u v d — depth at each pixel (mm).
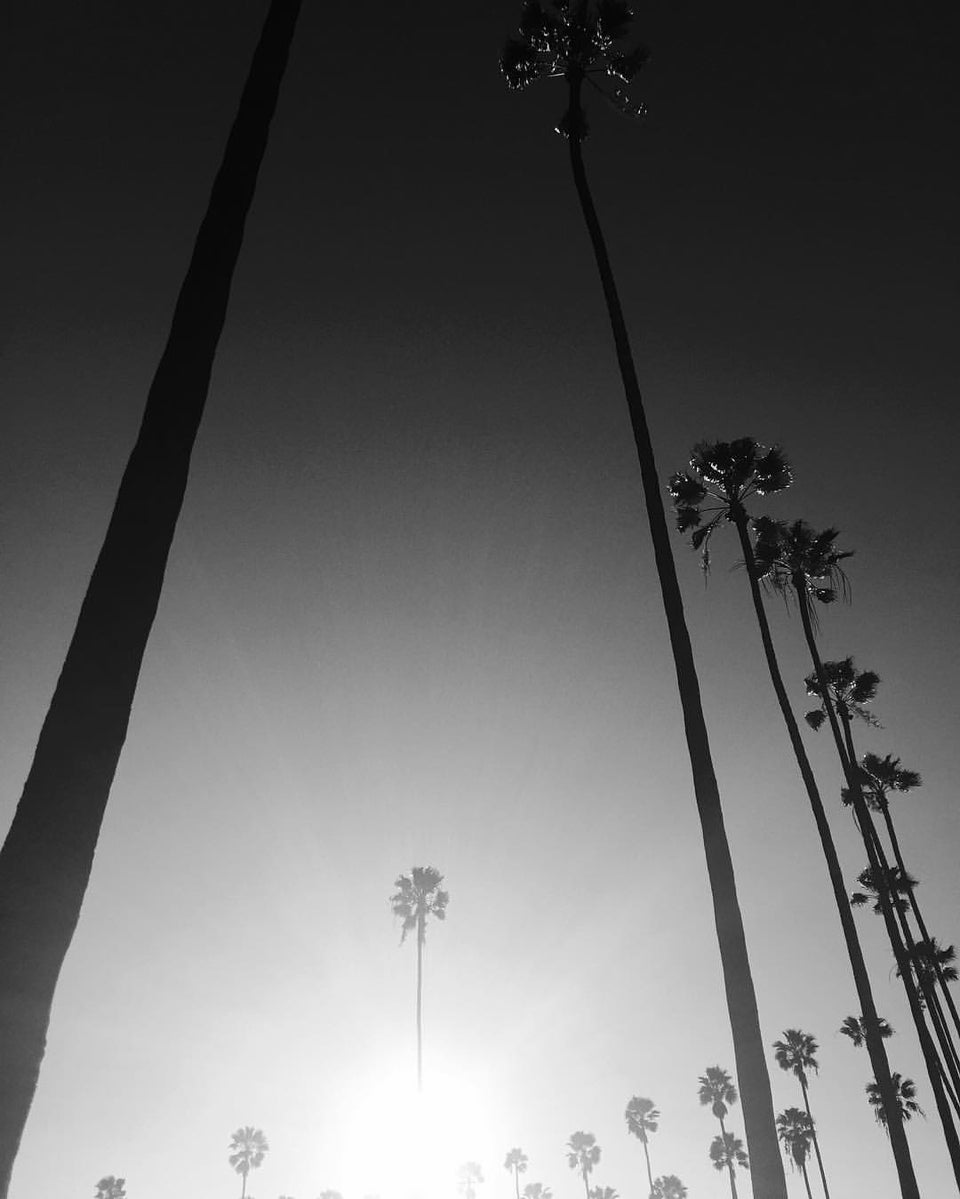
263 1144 66312
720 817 10453
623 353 13727
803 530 26875
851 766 25812
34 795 3742
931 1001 29328
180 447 4906
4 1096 3148
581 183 15758
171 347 5199
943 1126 23656
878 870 25109
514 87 17125
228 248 5648
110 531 4539
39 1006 3379
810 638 26500
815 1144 55031
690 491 23562
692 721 11047
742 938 9750
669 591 11883
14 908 3455
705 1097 65188
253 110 6203
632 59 16406
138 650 4316
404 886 43969
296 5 6871
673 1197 67938
